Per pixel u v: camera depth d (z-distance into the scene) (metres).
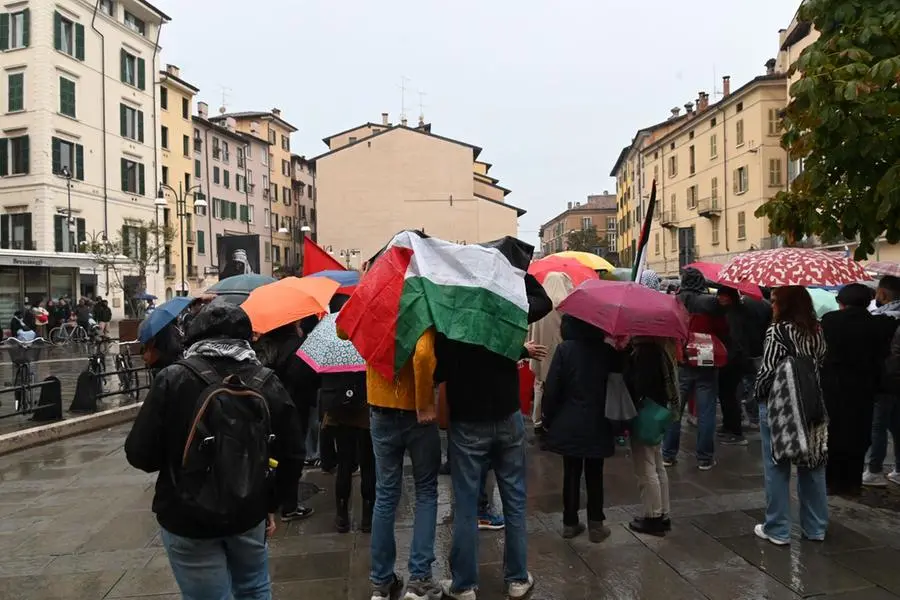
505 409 3.69
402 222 49.91
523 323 3.62
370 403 3.79
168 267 47.06
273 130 66.69
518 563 3.85
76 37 35.84
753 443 7.60
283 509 5.31
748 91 38.03
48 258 30.83
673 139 49.88
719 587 3.93
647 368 4.54
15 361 11.47
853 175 4.61
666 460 6.66
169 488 2.64
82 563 4.62
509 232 50.50
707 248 44.22
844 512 5.18
